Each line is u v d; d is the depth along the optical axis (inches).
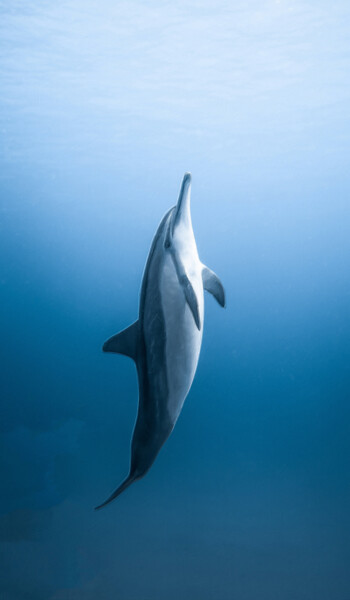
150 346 78.9
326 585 204.5
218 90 298.2
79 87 295.6
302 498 357.7
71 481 399.2
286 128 330.0
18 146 340.2
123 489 79.3
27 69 281.7
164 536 269.9
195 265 86.9
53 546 249.9
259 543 255.1
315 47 265.3
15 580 210.2
